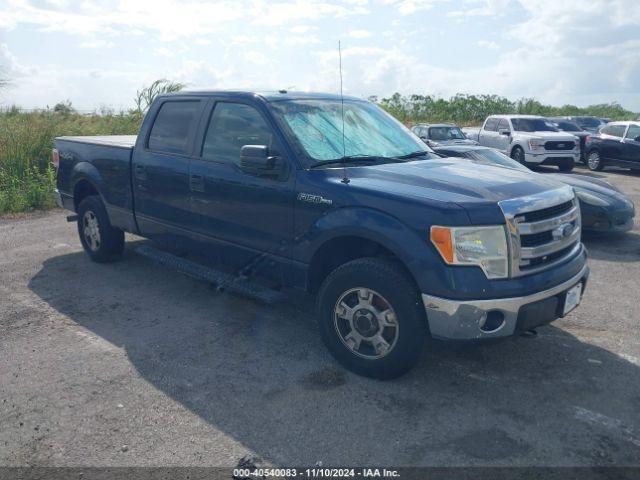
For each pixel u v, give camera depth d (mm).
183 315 5133
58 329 4824
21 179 11250
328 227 3949
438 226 3475
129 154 5773
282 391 3789
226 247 4867
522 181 4027
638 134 16500
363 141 4707
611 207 7844
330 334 4051
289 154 4293
